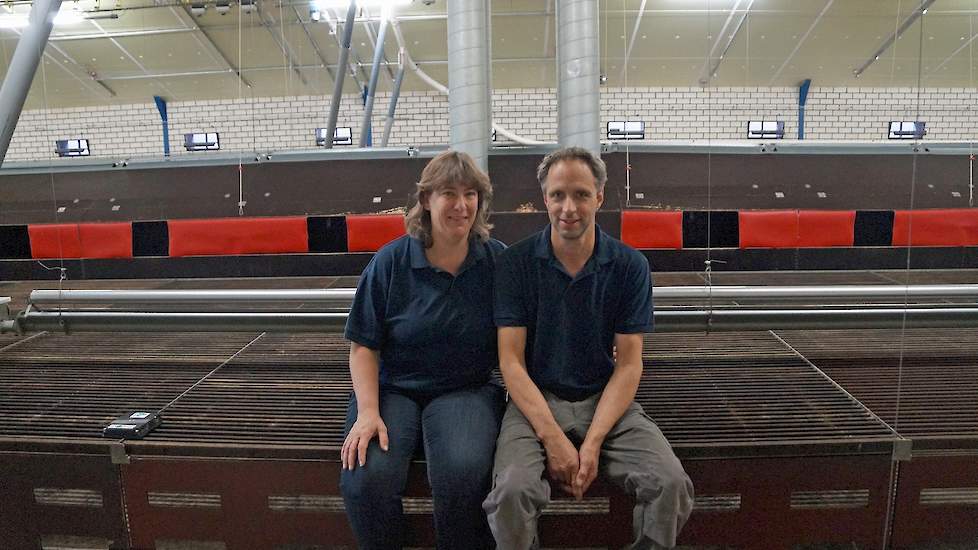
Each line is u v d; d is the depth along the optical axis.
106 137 9.66
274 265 4.70
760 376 2.36
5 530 1.87
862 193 4.75
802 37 6.25
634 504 1.65
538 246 1.63
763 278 4.19
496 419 1.59
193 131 9.62
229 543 1.79
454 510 1.41
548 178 1.55
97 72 8.51
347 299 2.72
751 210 4.60
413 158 5.25
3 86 3.03
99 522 1.83
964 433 1.79
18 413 2.07
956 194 4.56
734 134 7.40
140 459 1.78
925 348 2.72
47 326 2.64
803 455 1.71
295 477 1.74
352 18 6.02
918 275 4.15
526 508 1.33
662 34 6.73
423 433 1.54
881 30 5.77
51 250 4.80
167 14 6.98
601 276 1.59
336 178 5.21
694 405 2.06
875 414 1.98
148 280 4.68
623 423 1.54
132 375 2.47
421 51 9.19
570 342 1.63
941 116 4.79
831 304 3.02
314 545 1.78
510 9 7.45
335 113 6.70
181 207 5.11
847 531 1.75
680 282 4.05
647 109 7.64
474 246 1.65
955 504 1.76
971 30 4.17
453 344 1.63
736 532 1.74
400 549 1.48
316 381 2.38
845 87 6.96
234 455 1.75
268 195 5.14
